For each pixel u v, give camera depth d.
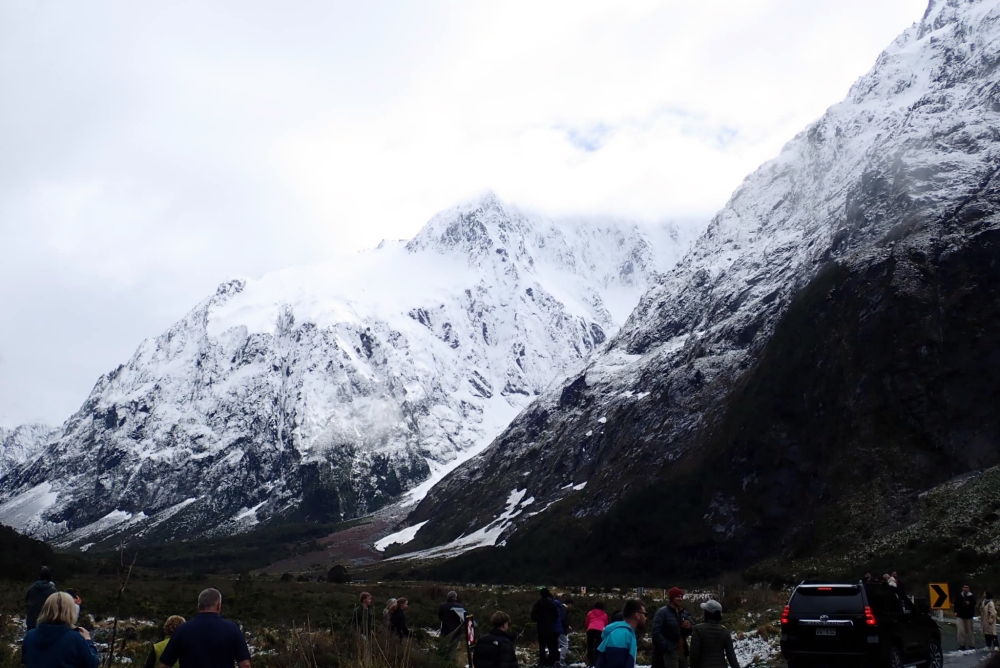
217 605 16.84
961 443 93.06
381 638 28.39
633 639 19.89
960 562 70.81
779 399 114.69
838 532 89.56
